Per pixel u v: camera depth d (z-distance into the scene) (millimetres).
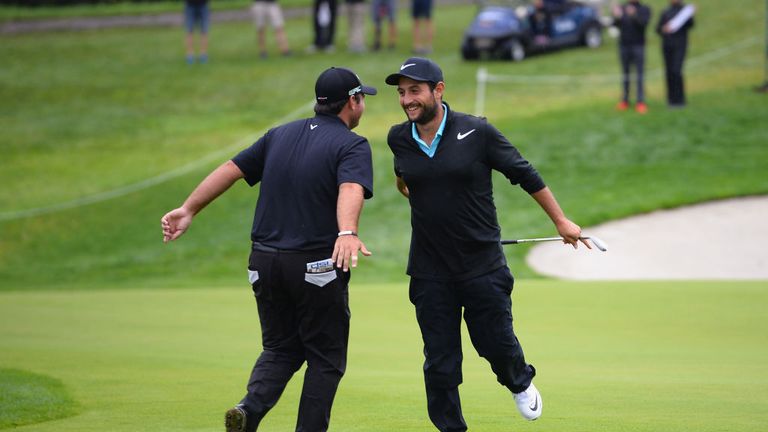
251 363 28812
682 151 77250
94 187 76562
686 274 53656
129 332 35281
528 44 103875
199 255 63594
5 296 46719
